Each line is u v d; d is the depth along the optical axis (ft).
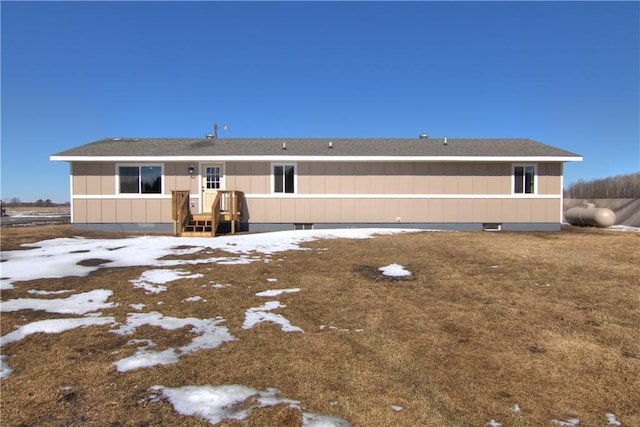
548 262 26.89
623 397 10.64
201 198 50.93
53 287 21.39
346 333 15.11
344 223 52.11
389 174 52.16
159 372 11.91
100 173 50.11
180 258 29.68
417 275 23.99
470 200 52.16
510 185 52.21
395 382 11.41
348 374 11.87
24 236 41.60
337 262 27.96
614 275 23.21
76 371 11.98
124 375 11.72
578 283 21.56
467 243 36.35
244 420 9.46
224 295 20.03
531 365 12.47
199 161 50.44
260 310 17.75
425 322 16.22
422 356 13.14
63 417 9.60
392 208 52.16
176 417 9.59
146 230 50.31
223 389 10.93
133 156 49.47
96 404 10.18
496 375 11.85
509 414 9.84
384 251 32.24
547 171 52.19
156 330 15.37
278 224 51.72
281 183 51.75
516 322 16.10
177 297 19.70
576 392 10.90
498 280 22.49
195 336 14.79
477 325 15.84
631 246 34.01
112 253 31.68
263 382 11.35
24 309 17.84
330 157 50.37
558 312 17.19
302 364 12.51
